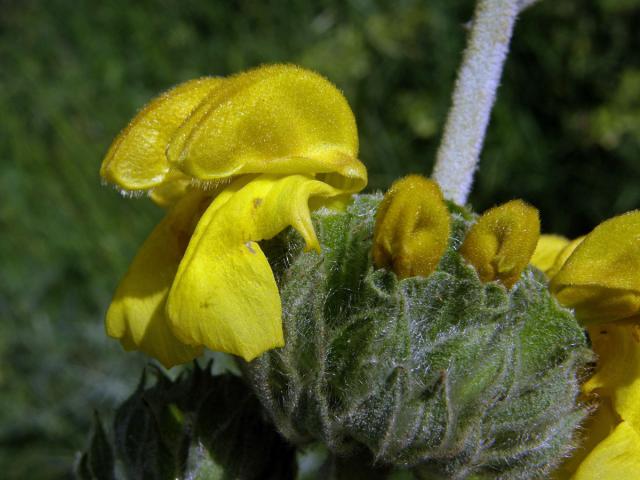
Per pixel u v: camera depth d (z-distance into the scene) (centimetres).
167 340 7
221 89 6
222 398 8
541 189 20
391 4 21
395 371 6
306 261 6
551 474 7
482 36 8
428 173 20
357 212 6
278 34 22
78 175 21
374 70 21
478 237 6
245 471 8
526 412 6
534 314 6
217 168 6
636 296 7
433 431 6
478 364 6
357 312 6
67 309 20
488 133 20
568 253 7
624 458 6
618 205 20
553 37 20
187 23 22
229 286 6
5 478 18
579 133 20
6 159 21
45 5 24
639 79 20
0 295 20
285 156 6
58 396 19
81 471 8
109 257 20
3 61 23
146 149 7
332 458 7
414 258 6
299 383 6
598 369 7
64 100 22
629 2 20
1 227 21
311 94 6
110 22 23
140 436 8
